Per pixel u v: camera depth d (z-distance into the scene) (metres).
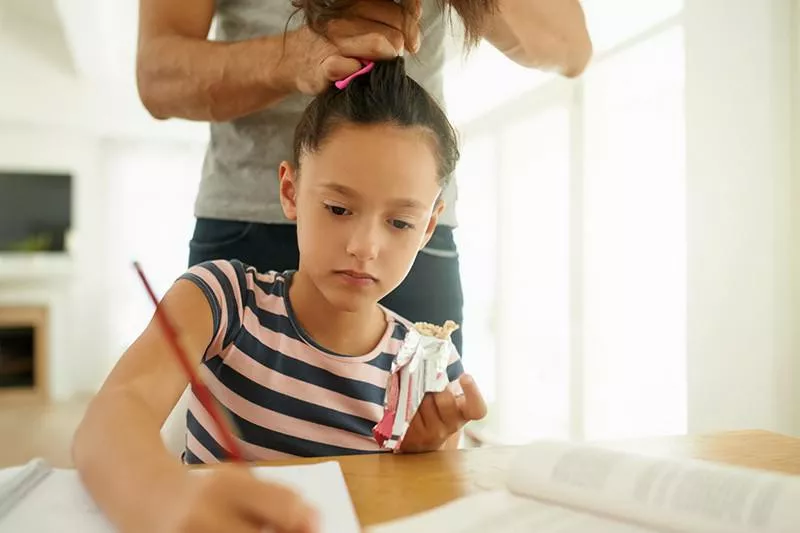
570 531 0.40
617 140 2.46
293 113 0.85
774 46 1.56
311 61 0.67
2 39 3.96
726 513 0.38
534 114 2.99
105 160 4.61
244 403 0.70
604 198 2.47
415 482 0.49
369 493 0.46
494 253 3.39
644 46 2.20
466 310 3.69
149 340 0.57
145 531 0.35
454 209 0.97
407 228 0.62
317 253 0.61
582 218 2.52
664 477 0.41
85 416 0.48
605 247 2.46
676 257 2.17
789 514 0.36
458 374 0.77
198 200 0.92
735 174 1.62
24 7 3.80
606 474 0.43
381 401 0.73
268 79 0.71
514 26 0.85
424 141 0.61
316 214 0.61
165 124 4.38
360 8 0.67
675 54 2.18
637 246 2.35
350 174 0.59
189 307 0.64
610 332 2.45
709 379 1.66
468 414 0.58
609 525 0.41
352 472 0.51
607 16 2.16
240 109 0.78
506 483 0.47
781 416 1.54
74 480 0.47
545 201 2.97
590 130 2.50
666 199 2.22
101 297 4.63
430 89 0.90
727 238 1.63
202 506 0.33
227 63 0.74
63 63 4.08
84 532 0.39
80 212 4.55
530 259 3.10
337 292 0.62
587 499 0.42
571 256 2.60
